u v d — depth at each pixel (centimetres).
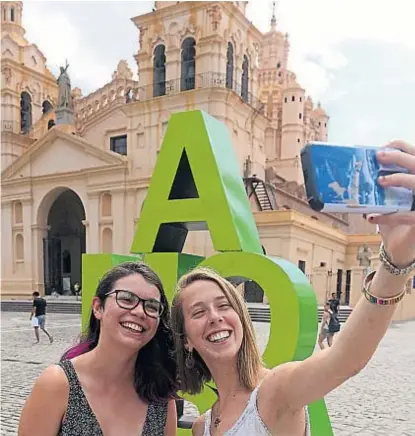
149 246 510
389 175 116
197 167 487
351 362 154
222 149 508
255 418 181
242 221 482
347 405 727
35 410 185
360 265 2495
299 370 170
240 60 2811
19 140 3403
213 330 197
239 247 453
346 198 116
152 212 511
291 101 4188
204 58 2608
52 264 3338
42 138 3098
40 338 1442
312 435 380
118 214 2836
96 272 517
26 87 3575
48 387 186
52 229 3456
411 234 131
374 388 838
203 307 201
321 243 2789
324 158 117
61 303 2519
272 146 4228
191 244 2550
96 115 3142
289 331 417
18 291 3111
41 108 3712
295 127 4156
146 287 197
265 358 422
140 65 2848
